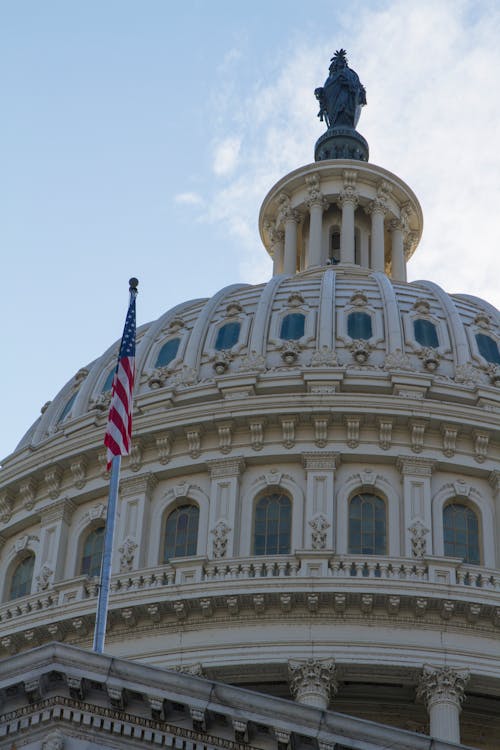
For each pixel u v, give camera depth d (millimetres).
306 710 31188
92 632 54812
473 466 60188
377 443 60500
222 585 53812
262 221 87188
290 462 60531
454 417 60688
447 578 54344
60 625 55031
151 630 54188
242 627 53594
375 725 31016
